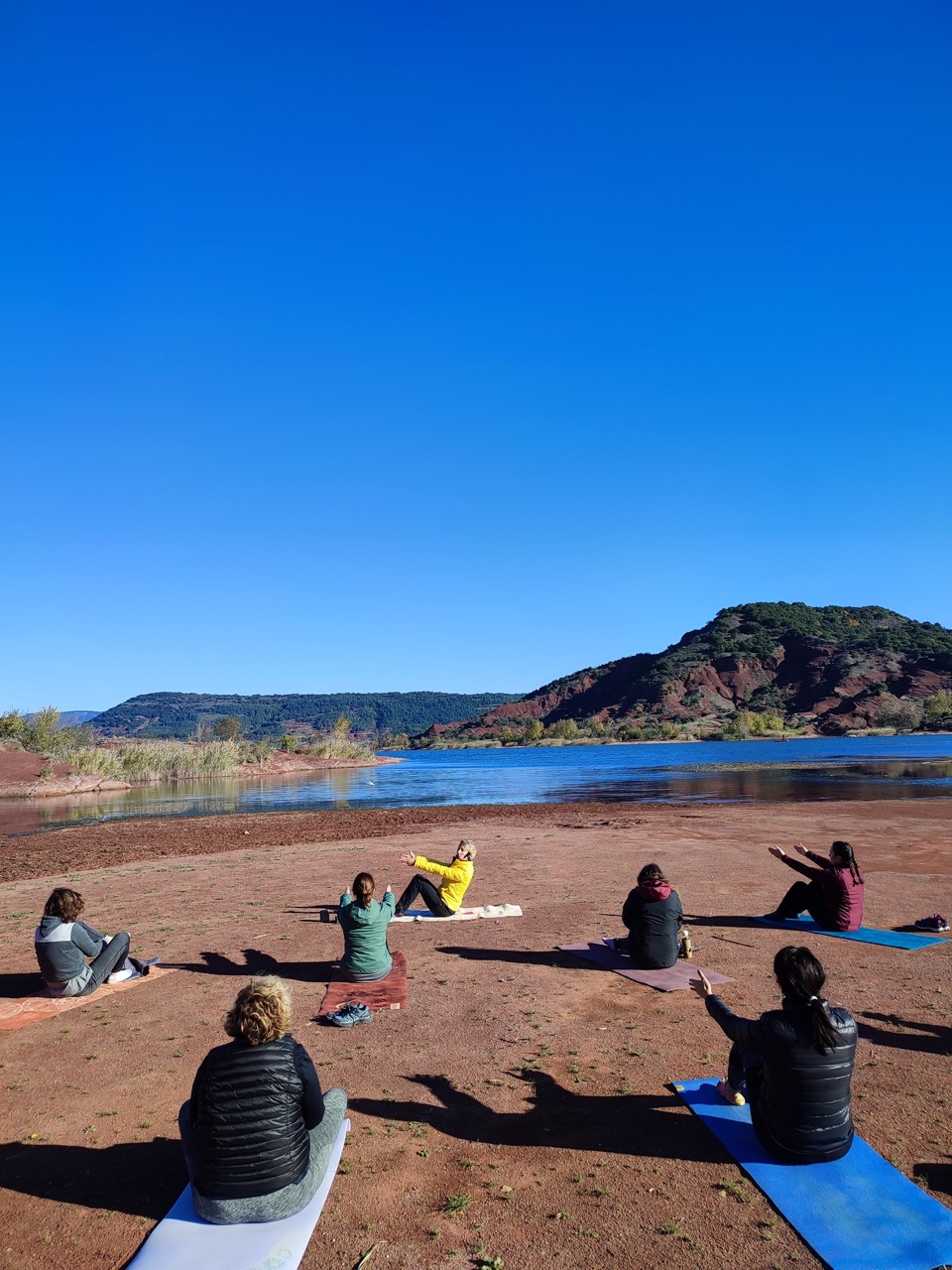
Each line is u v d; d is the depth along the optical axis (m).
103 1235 3.89
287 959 8.63
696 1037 6.22
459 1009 7.00
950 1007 6.81
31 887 13.71
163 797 36.53
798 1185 4.14
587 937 9.30
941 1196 4.05
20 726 57.41
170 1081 5.65
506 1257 3.69
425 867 10.40
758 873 13.10
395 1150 4.67
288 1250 3.58
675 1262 3.63
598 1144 4.69
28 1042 6.45
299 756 71.81
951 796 25.34
